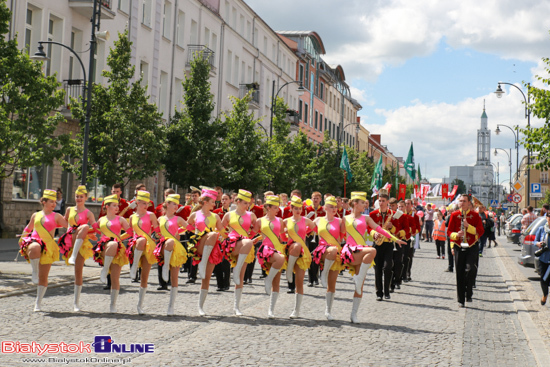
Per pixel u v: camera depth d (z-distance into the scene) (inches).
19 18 901.2
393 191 3127.5
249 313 383.6
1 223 882.1
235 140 1192.2
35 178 953.5
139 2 1209.4
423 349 295.6
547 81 639.8
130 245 362.9
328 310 368.8
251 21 1877.5
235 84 1764.3
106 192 1136.8
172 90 1365.7
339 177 1942.7
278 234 366.6
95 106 874.1
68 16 1008.2
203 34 1514.5
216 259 369.1
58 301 403.9
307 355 273.1
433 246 1262.3
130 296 439.8
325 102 2901.1
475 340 323.6
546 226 457.7
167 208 364.8
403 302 460.8
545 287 450.3
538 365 266.5
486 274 722.2
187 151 1087.0
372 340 312.2
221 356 265.0
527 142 647.8
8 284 460.8
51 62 988.6
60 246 371.2
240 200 372.5
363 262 357.1
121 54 892.0
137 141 876.0
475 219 448.5
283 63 2272.4
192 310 387.2
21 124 563.8
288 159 1469.0
